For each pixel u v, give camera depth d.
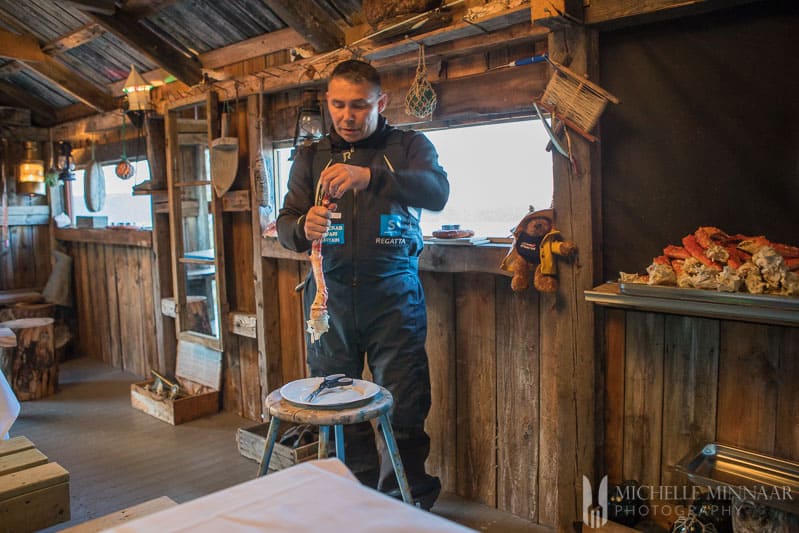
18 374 4.45
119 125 4.93
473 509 2.73
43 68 4.73
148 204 5.21
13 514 1.80
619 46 2.09
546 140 2.54
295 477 1.06
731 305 1.63
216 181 3.74
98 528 1.70
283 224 2.32
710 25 1.92
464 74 2.64
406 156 2.35
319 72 2.98
